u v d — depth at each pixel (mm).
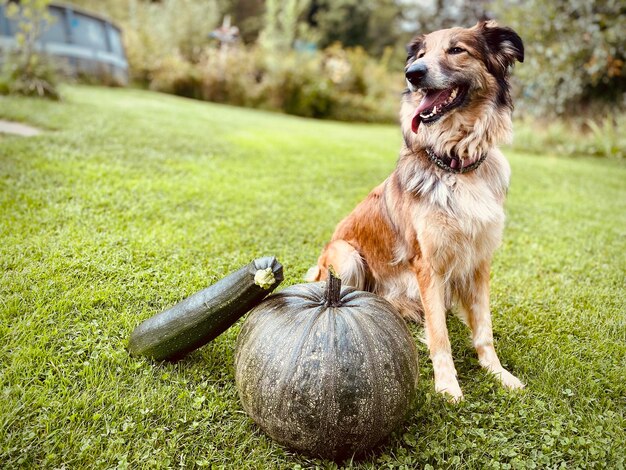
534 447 863
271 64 7070
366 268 1304
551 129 4707
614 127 4789
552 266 1656
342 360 785
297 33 9773
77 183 1936
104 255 1391
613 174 3477
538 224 2143
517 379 1056
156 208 1849
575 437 870
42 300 1145
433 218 1081
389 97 7750
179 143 2994
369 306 878
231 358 1058
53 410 863
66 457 784
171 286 1292
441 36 1131
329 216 2033
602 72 4562
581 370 1083
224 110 5551
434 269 1102
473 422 914
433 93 1108
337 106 7113
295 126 4930
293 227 1858
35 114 3125
